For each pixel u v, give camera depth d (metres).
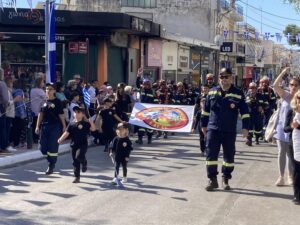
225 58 52.28
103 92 17.89
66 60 25.70
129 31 26.83
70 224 7.63
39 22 24.36
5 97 13.47
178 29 45.28
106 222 7.73
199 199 9.20
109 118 15.09
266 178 11.35
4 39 24.45
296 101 8.52
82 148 10.70
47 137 11.59
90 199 9.18
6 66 17.52
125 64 28.80
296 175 8.84
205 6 45.75
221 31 51.84
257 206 8.75
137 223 7.68
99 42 25.94
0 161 12.48
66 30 25.02
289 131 9.09
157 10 44.53
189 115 16.25
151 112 16.42
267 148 17.02
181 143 17.98
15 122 14.74
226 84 9.75
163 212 8.30
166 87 20.77
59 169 12.30
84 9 40.94
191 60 39.66
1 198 9.26
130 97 17.19
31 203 8.89
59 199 9.19
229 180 11.02
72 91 16.80
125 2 42.75
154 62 32.22
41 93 14.99
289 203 8.98
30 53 25.45
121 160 10.47
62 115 11.62
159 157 14.43
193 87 24.02
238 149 16.67
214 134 9.83
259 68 69.06
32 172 11.88
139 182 10.70
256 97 17.78
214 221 7.80
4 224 7.62
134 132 20.14
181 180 10.95
